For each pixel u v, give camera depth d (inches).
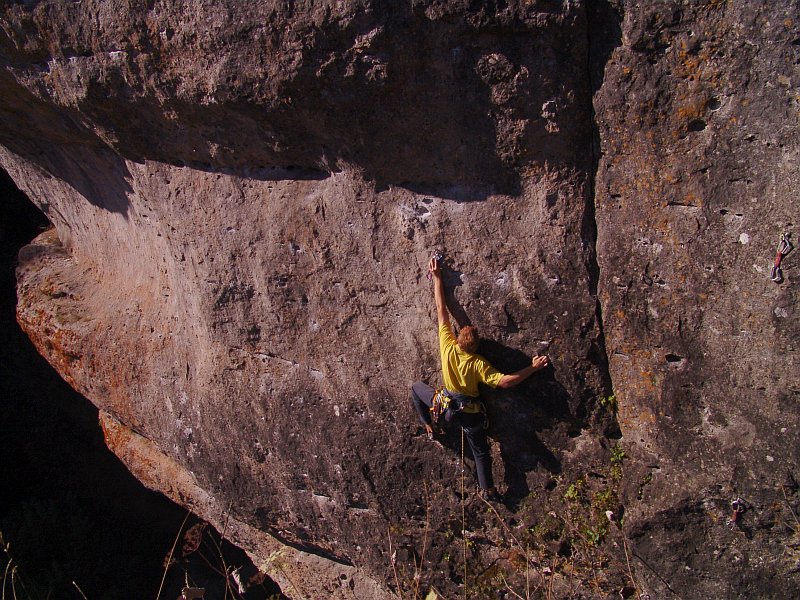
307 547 275.6
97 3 185.6
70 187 299.4
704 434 165.0
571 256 172.1
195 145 209.2
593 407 182.4
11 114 256.1
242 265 219.5
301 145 190.4
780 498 156.7
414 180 185.3
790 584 162.6
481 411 190.9
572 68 155.3
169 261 253.0
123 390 286.8
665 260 159.9
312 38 161.8
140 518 450.0
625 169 160.4
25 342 464.4
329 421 219.3
